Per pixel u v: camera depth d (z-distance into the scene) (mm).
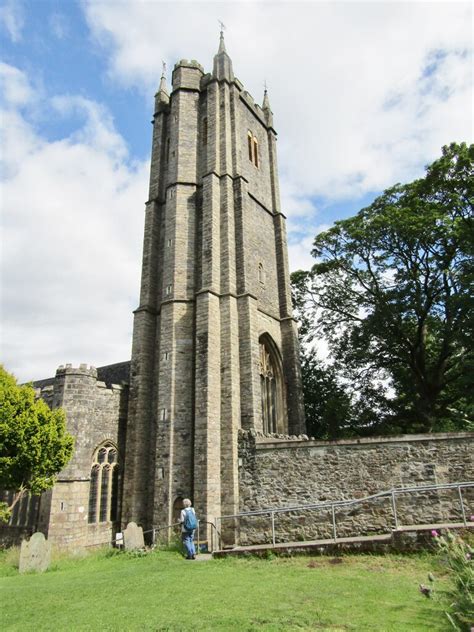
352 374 33750
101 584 11508
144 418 26594
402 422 32188
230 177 30344
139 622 7863
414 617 7355
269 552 13570
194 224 30094
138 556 17219
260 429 24844
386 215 29219
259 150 36312
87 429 23625
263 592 9484
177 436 24297
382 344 30938
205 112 33625
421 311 28922
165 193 32750
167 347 26422
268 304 31344
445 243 27453
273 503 18219
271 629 7121
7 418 19797
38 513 22016
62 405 23297
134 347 28250
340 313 34781
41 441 19906
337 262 33062
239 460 19453
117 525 24766
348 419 32906
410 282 28812
